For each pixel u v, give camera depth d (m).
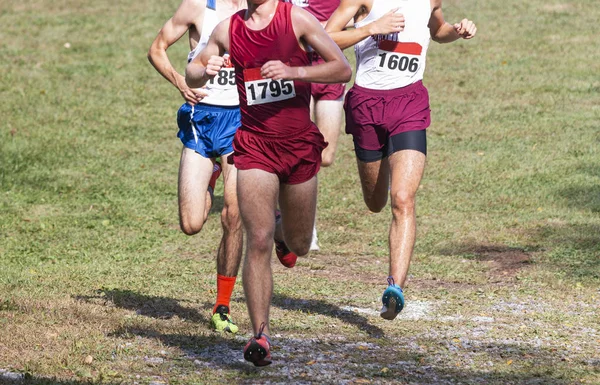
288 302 18.97
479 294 20.16
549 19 61.94
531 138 39.38
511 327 17.30
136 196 31.73
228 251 16.39
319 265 23.22
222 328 16.28
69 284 19.97
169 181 34.03
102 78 50.84
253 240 13.36
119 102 46.47
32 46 57.22
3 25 62.00
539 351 15.60
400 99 16.83
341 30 17.06
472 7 65.00
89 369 13.59
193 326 16.53
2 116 42.91
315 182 14.36
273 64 13.05
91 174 34.72
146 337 15.62
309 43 13.59
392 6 16.94
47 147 38.22
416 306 18.95
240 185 13.70
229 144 16.88
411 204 16.12
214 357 14.64
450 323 17.50
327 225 28.28
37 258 23.45
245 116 13.98
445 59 54.12
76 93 47.69
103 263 22.98
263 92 13.67
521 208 29.78
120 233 26.94
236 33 13.76
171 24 17.30
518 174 34.06
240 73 13.93
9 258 23.36
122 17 64.50
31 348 14.62
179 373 13.66
